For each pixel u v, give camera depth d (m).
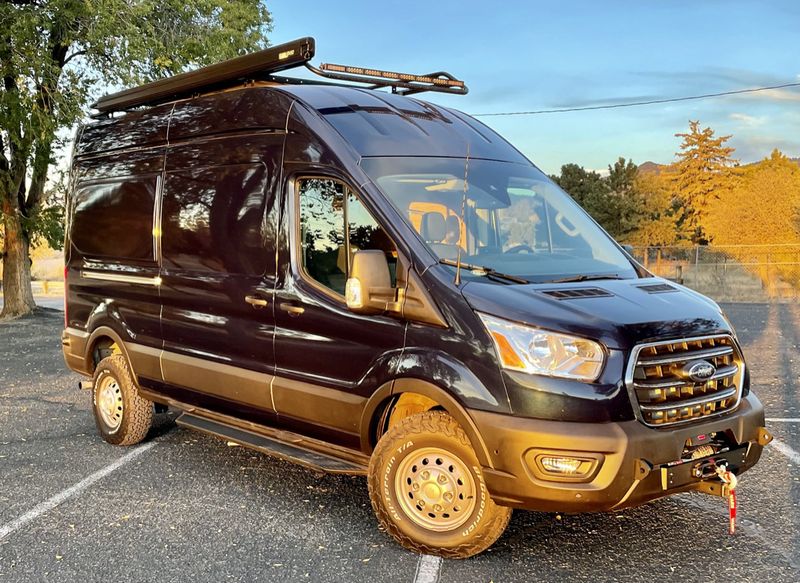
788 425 7.32
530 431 3.80
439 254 4.38
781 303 22.30
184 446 6.74
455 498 4.21
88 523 4.92
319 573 4.14
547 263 4.75
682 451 3.91
